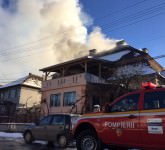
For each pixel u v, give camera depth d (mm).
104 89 25891
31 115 30328
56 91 30734
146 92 7602
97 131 8422
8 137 18766
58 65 30938
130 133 7578
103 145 8406
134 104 7750
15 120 28750
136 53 36125
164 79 30219
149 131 7156
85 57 27797
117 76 26953
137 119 7500
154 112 7184
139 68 27234
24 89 44344
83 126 9078
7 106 43094
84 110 26094
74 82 28469
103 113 8445
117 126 7941
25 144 14414
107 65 30547
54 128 14203
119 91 25062
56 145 14719
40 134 14844
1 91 48250
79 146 8883
